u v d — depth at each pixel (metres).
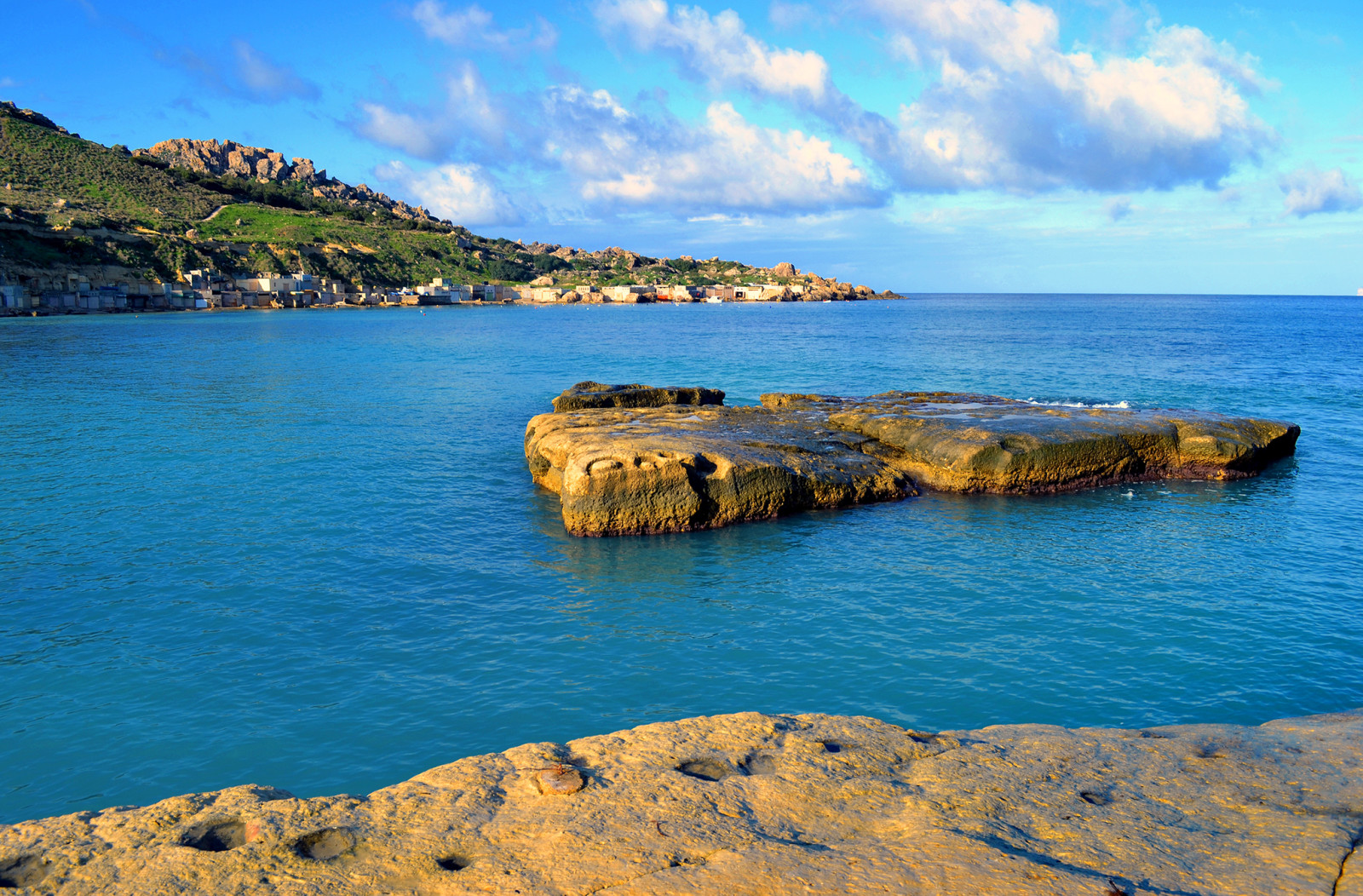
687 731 6.70
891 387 43.31
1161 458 23.16
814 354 62.62
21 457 24.81
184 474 23.00
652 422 24.86
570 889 4.32
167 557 16.36
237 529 18.22
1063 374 48.03
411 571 15.83
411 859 4.71
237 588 14.86
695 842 4.84
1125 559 16.52
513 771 5.94
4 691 11.05
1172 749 6.52
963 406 28.27
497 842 4.89
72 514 19.06
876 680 11.36
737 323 120.50
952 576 15.59
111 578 15.20
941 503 21.02
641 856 4.66
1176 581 15.23
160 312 129.25
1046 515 19.73
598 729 10.09
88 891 4.43
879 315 155.00
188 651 12.32
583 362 57.41
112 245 132.00
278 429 30.05
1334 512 19.84
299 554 16.67
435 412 34.66
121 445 26.88
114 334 81.00
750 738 6.57
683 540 18.02
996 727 7.29
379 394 40.06
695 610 13.98
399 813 5.27
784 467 19.98
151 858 4.74
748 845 4.78
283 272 157.75
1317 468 24.42
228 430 29.72
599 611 13.95
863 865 4.47
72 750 9.67
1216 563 16.25
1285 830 5.00
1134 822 5.17
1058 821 5.18
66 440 27.42
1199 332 93.19
